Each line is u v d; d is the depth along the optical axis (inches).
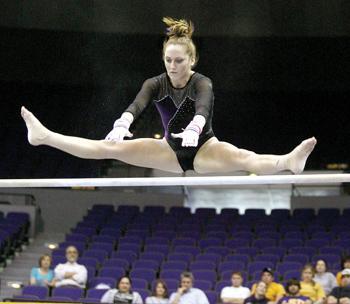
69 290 673.0
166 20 289.7
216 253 823.7
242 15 890.7
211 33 892.0
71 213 1108.5
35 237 1044.5
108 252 858.8
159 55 970.7
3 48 985.5
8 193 1105.4
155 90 286.0
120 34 924.6
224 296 631.8
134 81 1040.8
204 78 284.8
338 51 965.2
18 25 905.5
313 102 1235.9
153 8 894.4
